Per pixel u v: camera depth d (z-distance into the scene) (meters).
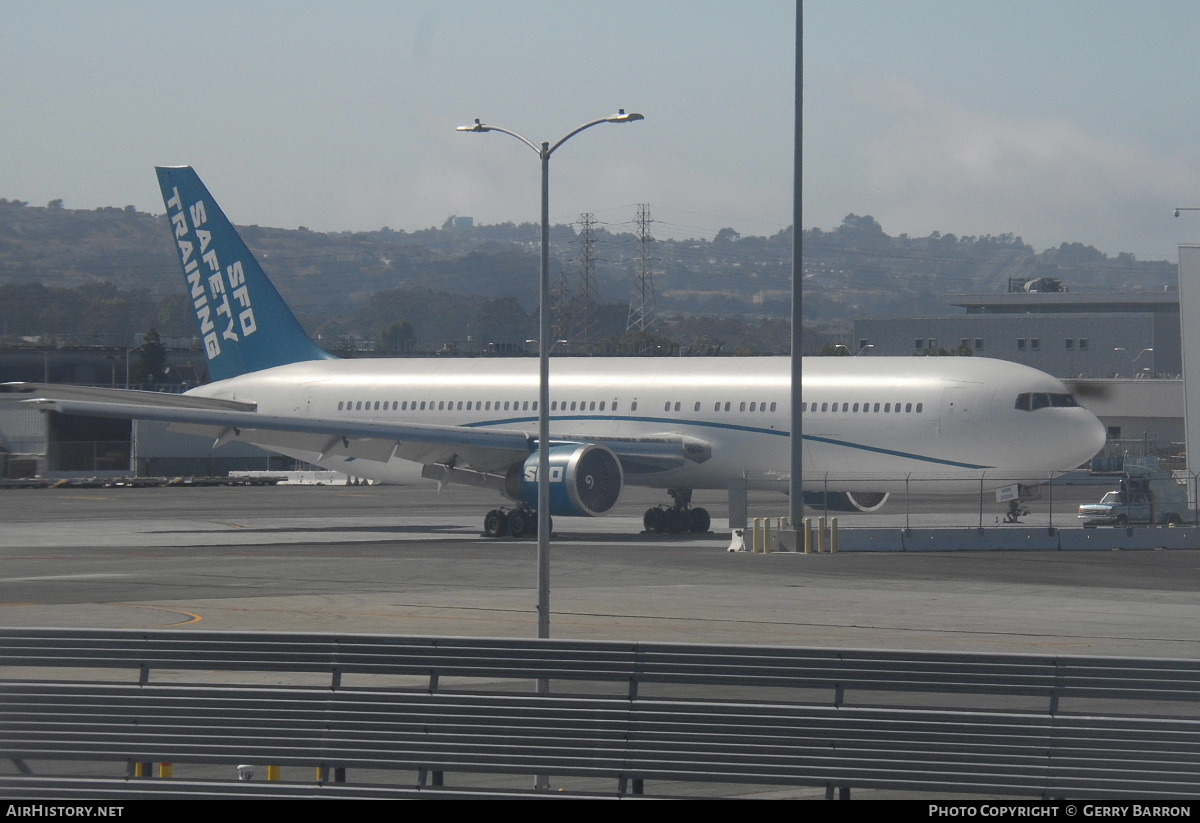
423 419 150.75
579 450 124.31
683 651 40.84
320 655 42.50
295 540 129.75
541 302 65.81
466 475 134.75
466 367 152.38
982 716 38.69
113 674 59.47
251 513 168.50
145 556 113.06
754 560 108.88
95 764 45.44
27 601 84.44
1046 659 39.41
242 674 59.97
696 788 43.38
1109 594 88.31
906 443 125.62
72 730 42.12
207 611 80.00
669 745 39.81
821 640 69.50
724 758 39.59
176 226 167.00
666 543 125.19
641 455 131.25
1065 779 38.16
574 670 41.34
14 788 41.16
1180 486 147.00
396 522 154.00
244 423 123.00
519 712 40.59
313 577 97.50
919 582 94.44
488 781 44.44
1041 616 78.19
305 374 159.38
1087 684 39.22
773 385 131.88
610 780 43.88
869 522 148.38
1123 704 53.88
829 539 115.62
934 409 124.50
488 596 86.94
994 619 77.00
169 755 41.69
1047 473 125.00
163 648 42.97
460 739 40.72
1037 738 38.44
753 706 39.72
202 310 167.25
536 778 42.91
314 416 156.38
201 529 144.00
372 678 59.34
